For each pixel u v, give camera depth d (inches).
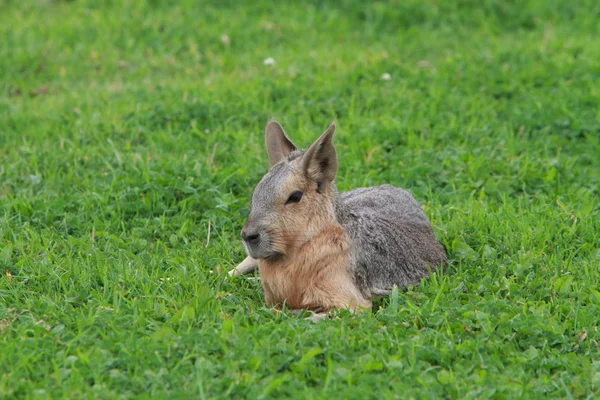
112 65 720.3
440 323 340.5
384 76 650.2
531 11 818.2
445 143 554.3
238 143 551.2
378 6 820.6
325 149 360.5
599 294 362.9
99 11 815.1
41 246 418.0
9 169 509.7
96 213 459.2
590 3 828.6
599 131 562.3
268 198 354.3
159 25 786.2
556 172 506.6
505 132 562.3
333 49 731.4
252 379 293.0
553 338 333.1
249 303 370.0
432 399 286.8
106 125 572.7
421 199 484.1
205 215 458.0
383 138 553.6
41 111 617.9
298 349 315.6
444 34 784.3
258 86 634.2
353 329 338.3
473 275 395.2
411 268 391.9
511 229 441.7
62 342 320.2
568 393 294.2
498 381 300.5
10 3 847.1
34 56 729.6
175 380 293.0
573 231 433.1
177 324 337.1
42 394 281.6
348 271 365.1
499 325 339.3
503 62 689.0
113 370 297.9
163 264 406.6
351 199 409.7
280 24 784.3
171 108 595.5
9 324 334.6
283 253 358.0
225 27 781.3
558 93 614.2
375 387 293.7
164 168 492.4
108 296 362.9
